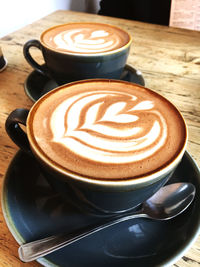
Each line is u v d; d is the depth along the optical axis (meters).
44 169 0.13
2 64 0.28
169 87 0.26
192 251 0.14
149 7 0.63
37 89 0.24
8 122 0.15
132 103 0.17
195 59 0.31
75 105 0.17
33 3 0.53
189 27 0.44
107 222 0.15
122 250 0.13
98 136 0.15
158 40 0.35
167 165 0.13
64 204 0.15
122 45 0.24
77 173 0.12
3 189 0.15
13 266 0.13
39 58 0.31
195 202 0.15
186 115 0.23
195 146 0.20
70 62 0.22
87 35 0.26
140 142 0.14
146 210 0.16
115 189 0.12
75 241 0.14
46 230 0.14
